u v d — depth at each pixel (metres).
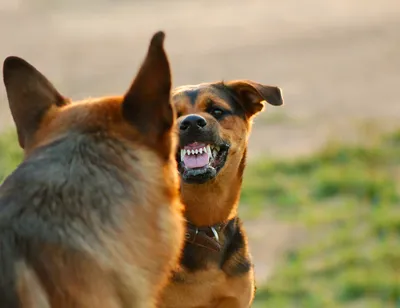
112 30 43.16
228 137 8.54
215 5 50.94
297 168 19.75
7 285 4.09
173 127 4.59
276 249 15.09
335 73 31.09
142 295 4.33
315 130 23.41
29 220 4.20
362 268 13.85
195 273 7.81
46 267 4.11
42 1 54.91
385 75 30.44
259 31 40.75
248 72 31.88
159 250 4.43
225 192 8.22
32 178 4.31
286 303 12.78
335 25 41.19
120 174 4.37
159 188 4.48
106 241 4.23
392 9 44.81
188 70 32.38
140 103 4.52
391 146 21.14
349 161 19.91
